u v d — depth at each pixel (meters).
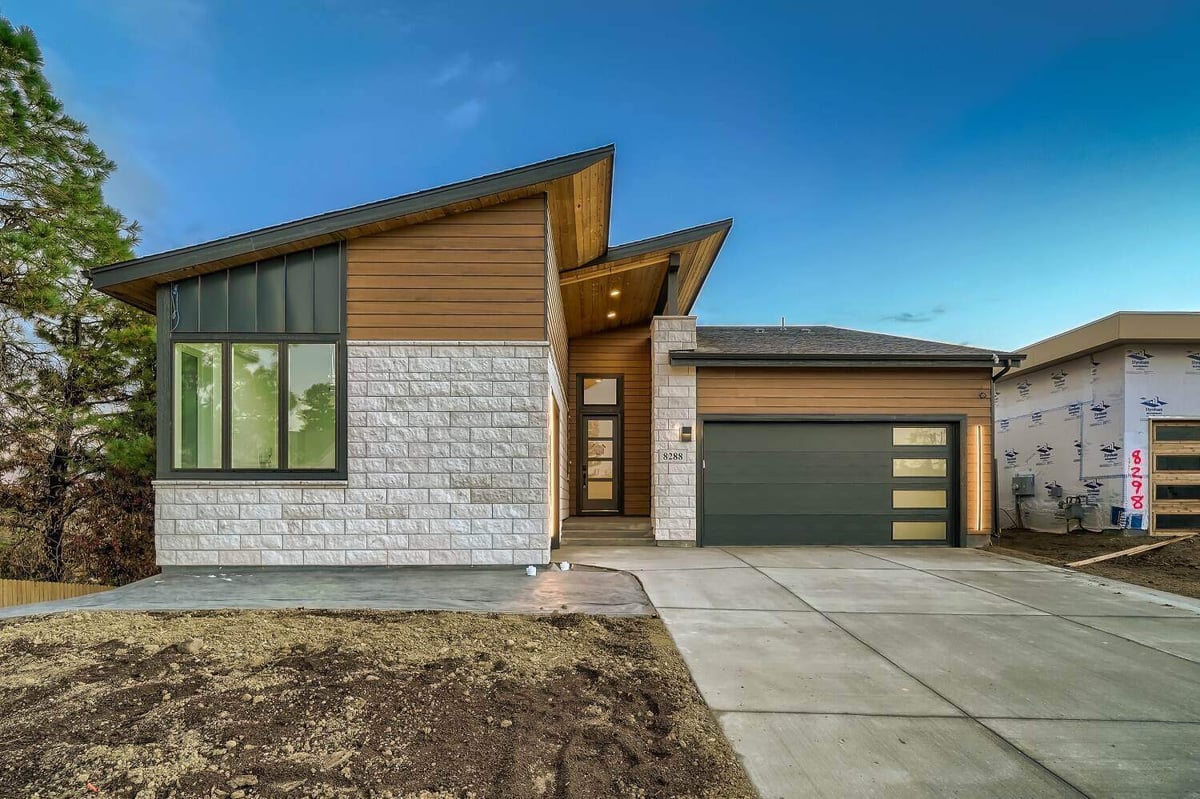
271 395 6.39
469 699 2.81
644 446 11.37
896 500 8.68
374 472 6.35
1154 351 9.48
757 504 8.66
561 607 4.71
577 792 2.03
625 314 11.06
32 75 8.91
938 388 8.71
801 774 2.22
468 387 6.45
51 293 8.65
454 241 6.52
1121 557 7.34
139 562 9.37
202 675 3.05
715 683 3.14
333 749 2.29
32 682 2.94
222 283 6.38
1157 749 2.47
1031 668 3.44
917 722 2.70
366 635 3.81
